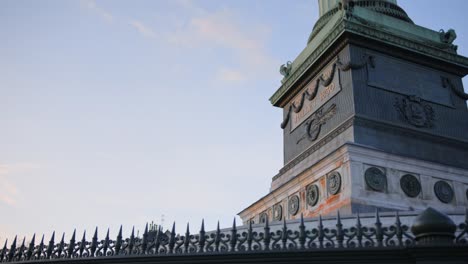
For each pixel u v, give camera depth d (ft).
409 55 77.66
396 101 73.61
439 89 78.95
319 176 68.54
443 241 26.35
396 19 80.53
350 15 75.56
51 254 37.91
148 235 37.42
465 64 80.59
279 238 30.27
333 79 76.38
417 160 67.67
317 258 28.68
